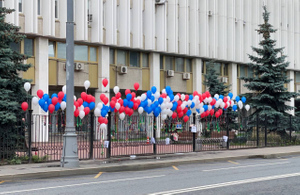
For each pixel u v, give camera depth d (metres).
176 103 21.73
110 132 19.50
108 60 32.88
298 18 48.62
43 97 18.19
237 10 42.12
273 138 28.70
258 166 17.38
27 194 10.56
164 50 35.66
